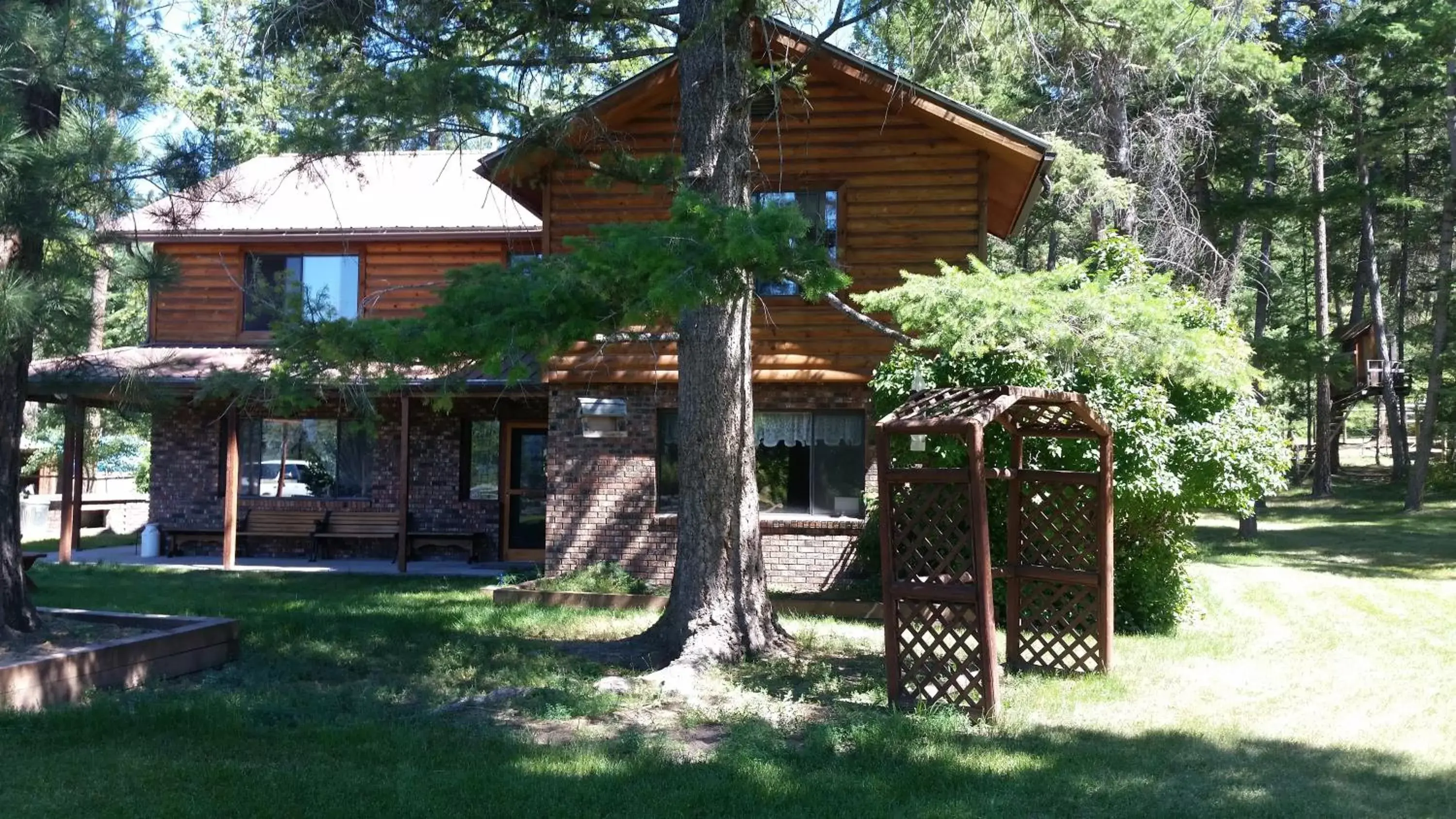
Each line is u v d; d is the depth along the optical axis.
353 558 19.95
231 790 5.92
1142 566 11.94
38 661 7.80
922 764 6.51
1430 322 39.50
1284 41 21.67
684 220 7.29
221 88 26.34
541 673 9.22
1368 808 5.80
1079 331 9.31
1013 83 20.33
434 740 7.08
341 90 9.80
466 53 10.59
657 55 10.22
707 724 7.71
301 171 10.92
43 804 5.60
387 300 19.59
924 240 14.63
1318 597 15.27
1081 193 18.94
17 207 8.00
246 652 10.26
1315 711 8.08
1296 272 46.16
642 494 15.27
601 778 6.20
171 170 9.04
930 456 12.01
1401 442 36.38
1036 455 11.52
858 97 14.77
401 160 22.39
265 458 20.09
